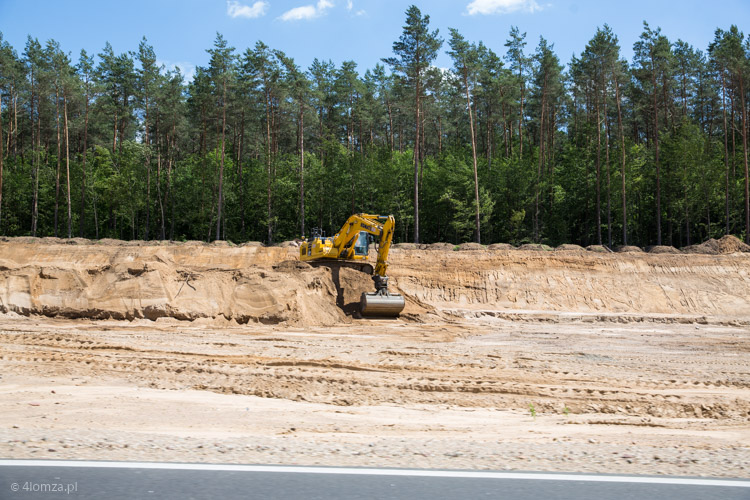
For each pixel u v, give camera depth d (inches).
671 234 2159.2
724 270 1342.3
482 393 447.8
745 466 174.7
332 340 771.4
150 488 133.4
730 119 2454.5
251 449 190.2
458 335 861.2
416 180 1764.3
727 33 1775.3
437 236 2265.0
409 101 1838.1
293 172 2247.8
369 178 2121.1
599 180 1979.6
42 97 2315.5
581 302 1294.3
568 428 311.4
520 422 334.6
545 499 129.6
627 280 1337.4
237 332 834.8
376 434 277.6
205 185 2247.8
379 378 492.4
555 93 2310.5
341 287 1077.1
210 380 470.0
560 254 1413.6
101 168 2440.9
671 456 191.3
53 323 874.8
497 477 149.1
